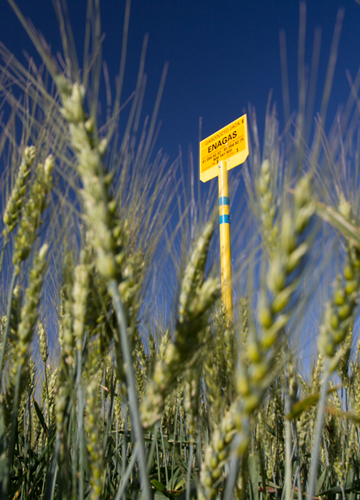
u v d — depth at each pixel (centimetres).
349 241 147
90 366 196
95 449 175
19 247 220
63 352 202
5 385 247
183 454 379
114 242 147
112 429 351
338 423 335
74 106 159
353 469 331
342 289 143
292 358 221
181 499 222
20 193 247
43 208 230
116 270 139
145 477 136
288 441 210
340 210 193
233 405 171
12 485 313
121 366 184
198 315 158
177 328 161
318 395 185
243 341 245
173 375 159
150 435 400
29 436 376
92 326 197
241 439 105
